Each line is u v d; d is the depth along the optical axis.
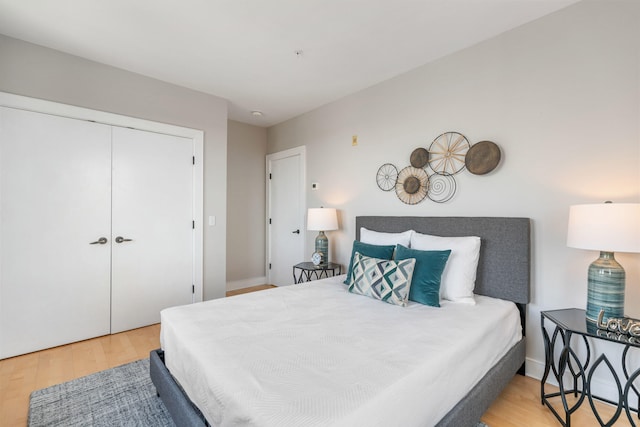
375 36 2.23
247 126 4.42
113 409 1.68
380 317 1.70
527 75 2.07
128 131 2.78
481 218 2.22
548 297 1.98
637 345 1.33
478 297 2.13
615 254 1.72
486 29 2.15
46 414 1.63
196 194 3.22
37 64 2.34
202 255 3.27
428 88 2.63
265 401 0.94
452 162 2.47
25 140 2.30
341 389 1.00
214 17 2.01
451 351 1.30
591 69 1.82
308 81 3.00
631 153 1.70
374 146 3.09
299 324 1.59
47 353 2.34
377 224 2.90
